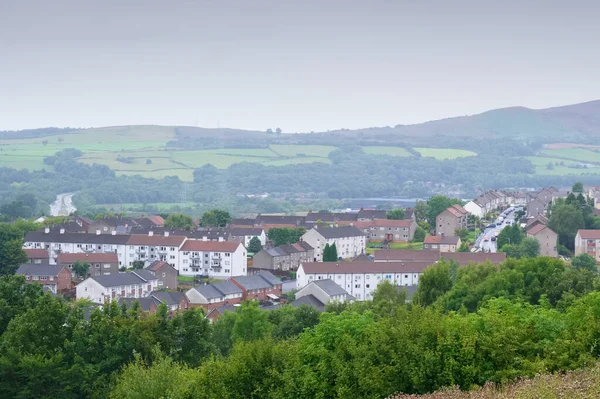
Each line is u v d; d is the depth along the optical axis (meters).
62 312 139.38
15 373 129.38
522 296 178.12
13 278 161.62
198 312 151.62
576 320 103.69
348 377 100.56
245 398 108.25
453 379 94.44
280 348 112.12
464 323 101.38
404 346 100.19
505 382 88.81
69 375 129.38
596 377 76.25
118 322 140.88
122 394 116.44
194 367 139.75
